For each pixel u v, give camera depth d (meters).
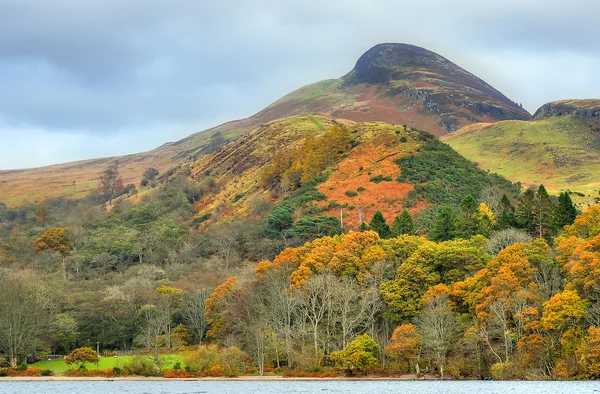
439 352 100.56
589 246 98.50
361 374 106.81
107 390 97.38
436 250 119.00
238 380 107.56
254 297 123.12
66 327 131.75
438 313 101.50
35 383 107.44
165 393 92.12
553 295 99.25
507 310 97.69
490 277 103.38
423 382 97.62
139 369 114.38
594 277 91.12
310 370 109.44
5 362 122.56
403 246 130.25
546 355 92.00
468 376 100.75
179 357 122.25
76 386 103.12
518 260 103.19
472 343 97.81
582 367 87.62
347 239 133.00
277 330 113.44
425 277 113.75
